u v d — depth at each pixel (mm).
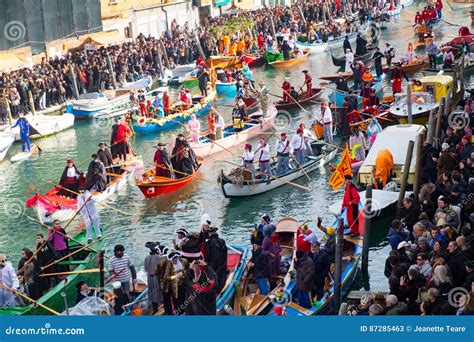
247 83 57375
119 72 66875
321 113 47625
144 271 29625
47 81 60594
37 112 59469
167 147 50531
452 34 82062
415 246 26500
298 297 26500
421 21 86500
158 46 71500
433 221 28781
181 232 28031
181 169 42219
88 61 64750
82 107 58781
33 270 29000
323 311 26391
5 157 51281
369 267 31469
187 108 57312
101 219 38531
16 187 45406
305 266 26094
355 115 48406
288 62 76062
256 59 77188
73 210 38219
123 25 78562
